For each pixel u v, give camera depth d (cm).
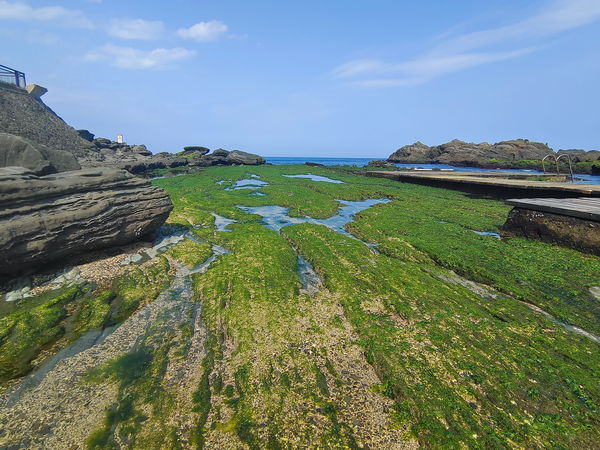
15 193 1375
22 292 1388
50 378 952
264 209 3219
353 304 1355
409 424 811
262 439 761
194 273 1694
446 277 1662
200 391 900
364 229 2402
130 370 986
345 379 959
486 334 1159
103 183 1783
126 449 736
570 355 1055
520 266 1728
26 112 4791
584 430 792
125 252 1866
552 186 3114
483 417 823
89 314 1277
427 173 5684
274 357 1034
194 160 7600
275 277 1588
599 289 1494
